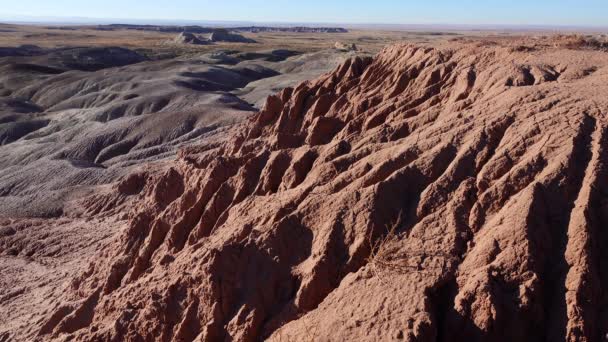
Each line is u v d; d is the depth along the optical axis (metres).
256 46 184.12
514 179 12.00
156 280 15.96
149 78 94.75
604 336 9.47
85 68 121.88
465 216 12.12
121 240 22.34
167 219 20.81
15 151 57.03
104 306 16.80
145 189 32.91
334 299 11.59
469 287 10.28
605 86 14.48
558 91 14.49
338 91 25.83
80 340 15.20
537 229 10.83
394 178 13.62
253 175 19.50
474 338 9.87
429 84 21.50
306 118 25.22
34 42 183.12
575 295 9.77
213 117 56.25
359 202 13.41
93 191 38.34
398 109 20.20
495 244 10.88
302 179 17.77
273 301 13.16
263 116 27.44
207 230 18.72
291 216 14.27
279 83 90.19
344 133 20.50
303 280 12.80
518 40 26.20
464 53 22.00
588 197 10.91
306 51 158.25
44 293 23.83
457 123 15.05
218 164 20.69
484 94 17.05
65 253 29.06
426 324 9.85
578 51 20.11
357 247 12.56
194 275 14.03
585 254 10.16
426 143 14.66
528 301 9.89
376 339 10.01
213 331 12.95
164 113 58.41
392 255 11.79
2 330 20.52
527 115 13.73
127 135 55.81
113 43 186.75
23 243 30.94
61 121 71.50
